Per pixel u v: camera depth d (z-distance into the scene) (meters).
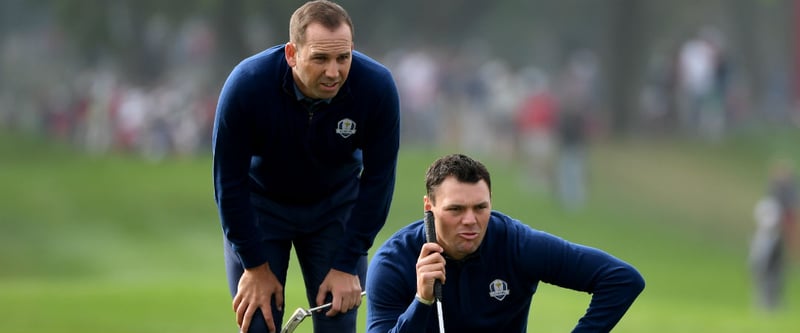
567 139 99.69
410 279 20.88
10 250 84.94
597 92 134.38
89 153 122.12
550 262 20.64
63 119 132.88
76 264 82.38
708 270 85.56
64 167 112.00
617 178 109.81
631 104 135.00
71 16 129.88
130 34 133.12
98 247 86.62
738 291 77.19
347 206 22.36
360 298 22.14
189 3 125.75
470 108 115.44
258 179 21.92
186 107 118.19
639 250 90.88
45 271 81.00
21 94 159.75
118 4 129.12
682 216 100.75
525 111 104.50
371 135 21.41
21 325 50.56
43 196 99.12
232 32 127.62
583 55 163.38
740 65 155.75
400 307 20.91
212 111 117.38
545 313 56.06
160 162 113.94
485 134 114.62
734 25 158.25
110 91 125.88
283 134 20.98
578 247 20.81
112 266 81.81
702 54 125.19
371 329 20.84
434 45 155.25
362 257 22.58
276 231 22.17
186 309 55.66
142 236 89.44
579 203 99.56
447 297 20.77
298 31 20.06
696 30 166.50
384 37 154.25
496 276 20.75
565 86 111.12
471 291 20.78
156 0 126.38
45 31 178.38
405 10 152.62
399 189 99.25
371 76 21.00
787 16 155.38
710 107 124.81
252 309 21.73
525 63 177.88
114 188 101.19
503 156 110.38
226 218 21.33
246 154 21.12
